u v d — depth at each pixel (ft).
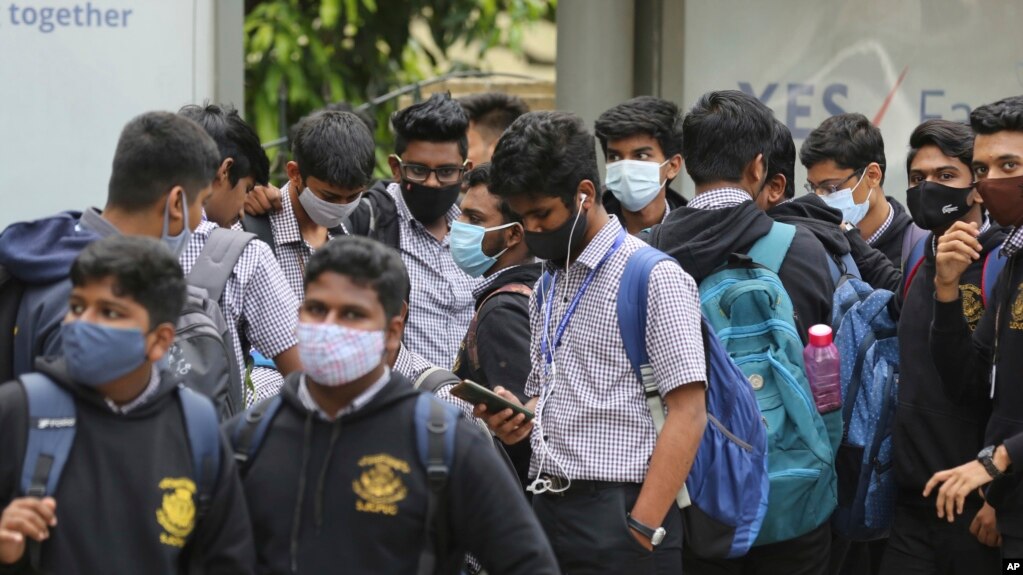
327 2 105.70
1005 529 45.16
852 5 80.23
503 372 45.21
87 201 65.26
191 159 36.09
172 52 66.03
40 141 64.59
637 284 40.27
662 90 81.05
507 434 41.83
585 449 40.68
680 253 47.26
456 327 61.21
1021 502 44.75
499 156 40.93
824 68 80.33
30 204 64.64
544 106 121.39
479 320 46.52
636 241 41.50
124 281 30.55
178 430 31.50
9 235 35.12
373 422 32.27
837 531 51.80
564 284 42.16
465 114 60.49
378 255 32.24
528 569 32.35
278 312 43.04
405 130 59.52
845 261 54.54
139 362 30.76
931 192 50.88
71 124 64.95
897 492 51.37
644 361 40.45
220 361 37.76
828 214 55.26
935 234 50.93
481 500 32.30
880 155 61.31
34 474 30.07
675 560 41.24
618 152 60.29
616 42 79.30
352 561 31.63
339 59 112.98
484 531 32.40
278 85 103.19
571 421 40.93
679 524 41.86
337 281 31.89
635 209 60.29
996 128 45.21
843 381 51.06
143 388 31.53
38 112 64.44
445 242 61.31
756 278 47.01
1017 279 44.91
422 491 31.86
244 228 53.83
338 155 52.01
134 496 30.58
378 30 113.91
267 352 43.24
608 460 40.45
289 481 32.27
